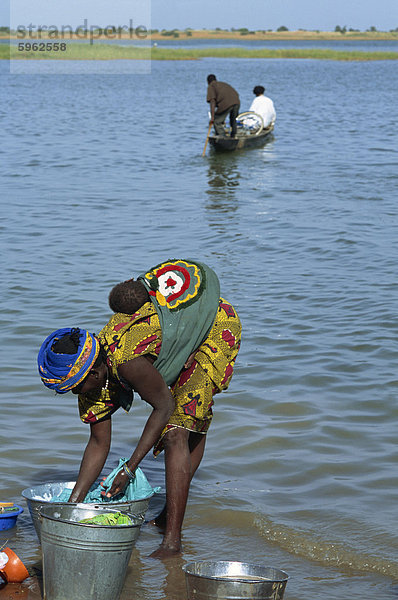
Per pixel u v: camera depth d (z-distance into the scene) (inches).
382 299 380.2
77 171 799.7
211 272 191.0
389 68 3587.6
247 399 272.4
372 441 241.4
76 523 153.3
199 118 1349.7
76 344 173.5
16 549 186.1
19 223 558.9
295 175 768.9
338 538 189.0
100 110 1512.1
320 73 3038.9
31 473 221.8
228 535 193.6
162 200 648.4
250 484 218.2
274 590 149.3
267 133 1005.2
